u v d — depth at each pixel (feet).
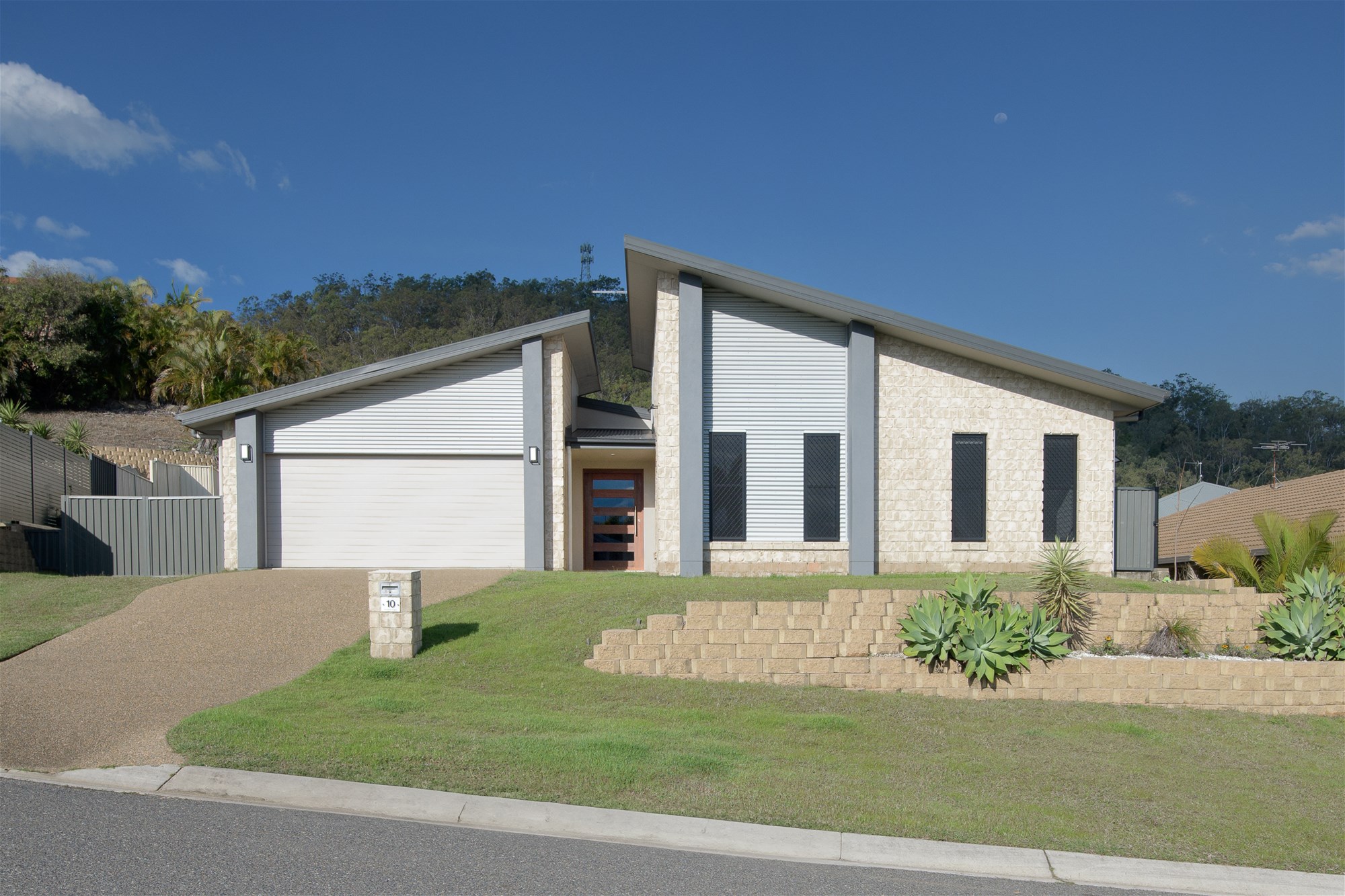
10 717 24.62
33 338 132.77
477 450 56.59
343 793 19.84
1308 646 36.22
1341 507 81.25
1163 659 34.40
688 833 18.88
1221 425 215.10
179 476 85.81
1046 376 52.11
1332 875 18.85
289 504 55.93
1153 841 20.12
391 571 33.12
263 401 54.54
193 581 48.14
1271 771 27.22
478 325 269.64
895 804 21.24
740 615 33.81
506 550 56.39
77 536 59.36
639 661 33.45
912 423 53.06
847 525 53.11
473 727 24.89
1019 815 21.17
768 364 53.67
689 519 51.90
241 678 29.76
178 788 20.08
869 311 50.83
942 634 33.24
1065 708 32.63
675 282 53.72
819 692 32.73
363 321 276.62
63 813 18.40
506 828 18.94
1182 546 93.40
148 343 142.82
